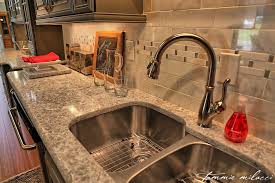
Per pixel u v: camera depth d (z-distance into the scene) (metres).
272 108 0.58
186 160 0.68
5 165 1.70
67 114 0.81
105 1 0.80
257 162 0.54
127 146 0.95
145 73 1.04
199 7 0.70
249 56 0.60
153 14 0.89
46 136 0.65
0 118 2.59
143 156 0.87
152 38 0.93
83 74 1.49
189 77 0.81
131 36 1.07
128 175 0.52
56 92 1.08
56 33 2.13
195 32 0.73
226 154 0.62
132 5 0.88
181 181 0.68
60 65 1.70
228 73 0.66
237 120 0.62
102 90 1.12
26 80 1.31
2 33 5.37
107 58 1.21
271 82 0.56
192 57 0.77
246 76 0.62
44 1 1.28
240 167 0.59
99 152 0.90
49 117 0.78
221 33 0.65
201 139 0.69
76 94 1.05
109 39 1.21
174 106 0.89
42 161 0.92
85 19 0.86
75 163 0.52
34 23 1.98
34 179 1.54
